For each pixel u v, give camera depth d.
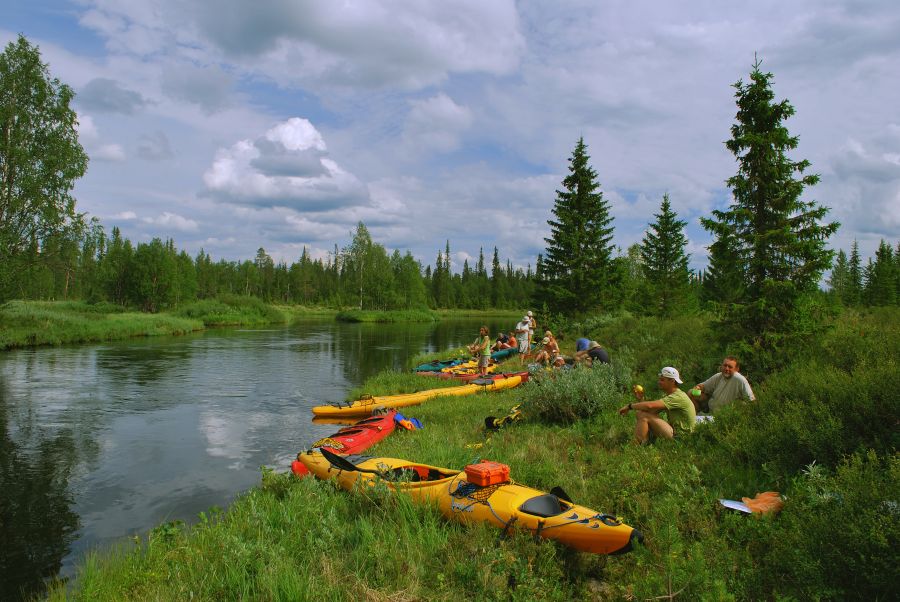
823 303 11.20
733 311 11.22
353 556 5.16
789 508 4.98
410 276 87.06
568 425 9.80
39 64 29.84
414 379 17.81
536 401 10.41
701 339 14.27
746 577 4.13
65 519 7.79
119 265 64.19
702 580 3.88
